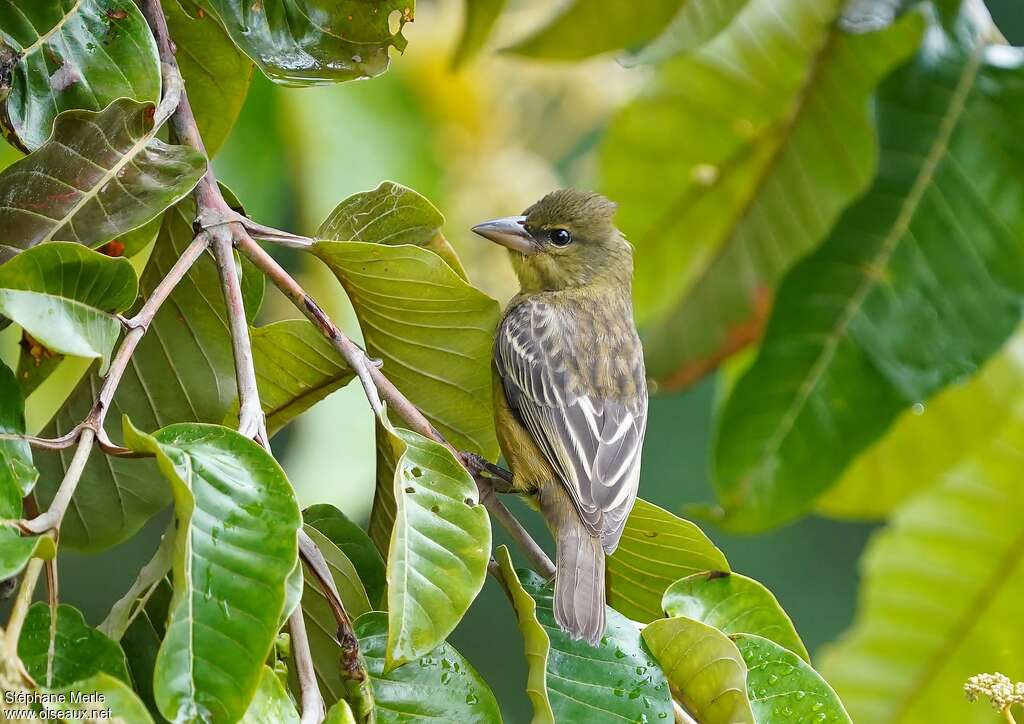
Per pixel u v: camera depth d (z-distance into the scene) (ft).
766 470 28.91
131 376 21.02
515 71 39.09
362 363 18.15
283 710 14.61
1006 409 34.91
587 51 31.09
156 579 15.37
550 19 30.42
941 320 28.37
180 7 22.03
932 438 35.68
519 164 38.52
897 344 28.37
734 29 35.94
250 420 16.20
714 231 39.70
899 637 36.14
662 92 37.70
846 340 28.45
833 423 28.71
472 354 21.71
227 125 23.03
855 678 36.35
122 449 14.78
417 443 17.52
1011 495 35.42
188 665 13.56
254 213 34.06
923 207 28.30
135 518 21.13
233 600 13.92
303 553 16.48
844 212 28.48
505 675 58.03
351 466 32.12
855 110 35.99
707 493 65.67
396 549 16.25
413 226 21.72
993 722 35.50
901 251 28.32
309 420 32.22
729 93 37.22
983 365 28.30
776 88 36.83
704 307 38.55
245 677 13.57
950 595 35.68
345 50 21.35
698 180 38.88
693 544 21.75
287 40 21.21
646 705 18.33
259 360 21.36
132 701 12.84
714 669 18.75
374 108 34.58
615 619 19.22
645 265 40.29
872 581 36.37
